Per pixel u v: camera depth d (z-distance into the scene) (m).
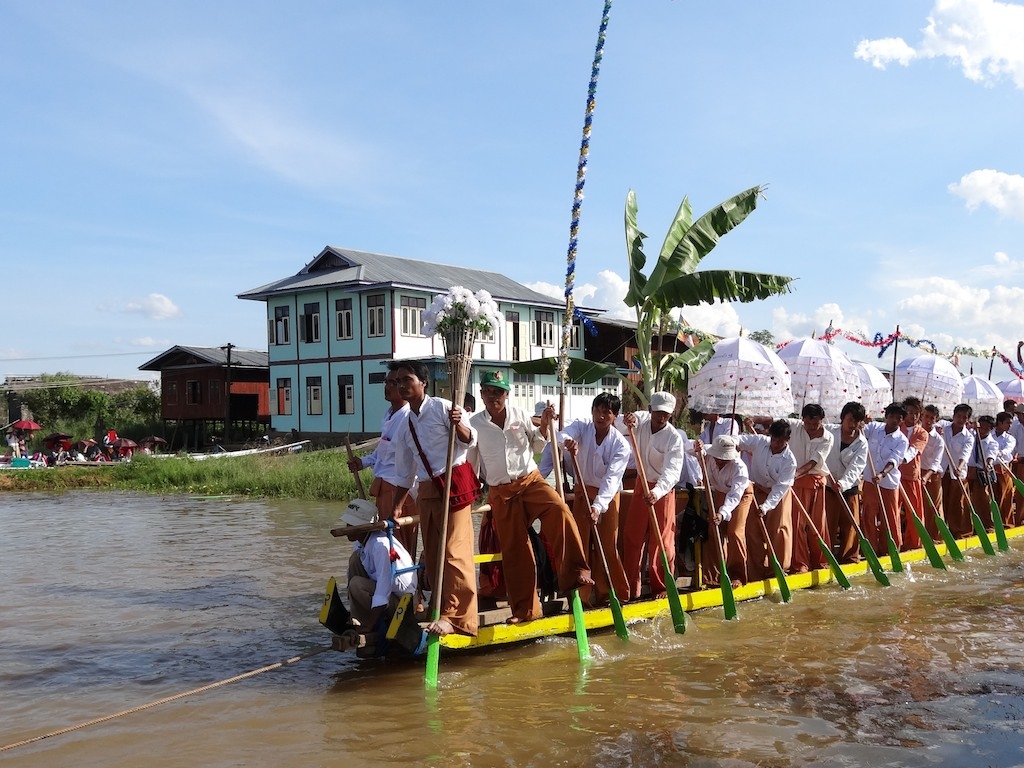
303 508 16.55
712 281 12.45
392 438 6.89
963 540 11.09
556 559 6.41
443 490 5.84
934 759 4.38
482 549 7.05
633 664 6.05
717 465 8.01
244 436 38.03
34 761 4.45
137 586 9.10
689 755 4.43
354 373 30.73
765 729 4.79
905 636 6.78
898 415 10.07
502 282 35.25
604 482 6.83
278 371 33.31
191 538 12.65
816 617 7.43
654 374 14.46
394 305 29.44
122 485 23.22
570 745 4.57
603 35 7.02
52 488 23.41
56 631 7.21
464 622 5.89
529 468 6.34
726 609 7.30
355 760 4.41
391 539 6.05
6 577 9.70
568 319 6.97
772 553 8.06
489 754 4.46
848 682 5.62
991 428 12.00
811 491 8.90
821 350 11.52
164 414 39.03
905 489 10.60
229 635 7.05
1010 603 7.99
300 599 8.39
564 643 6.55
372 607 6.01
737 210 13.37
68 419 42.62
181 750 4.57
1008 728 4.80
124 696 5.55
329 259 32.50
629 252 14.44
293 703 5.31
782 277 12.27
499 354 31.66
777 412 10.01
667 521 7.41
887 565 9.60
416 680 5.72
